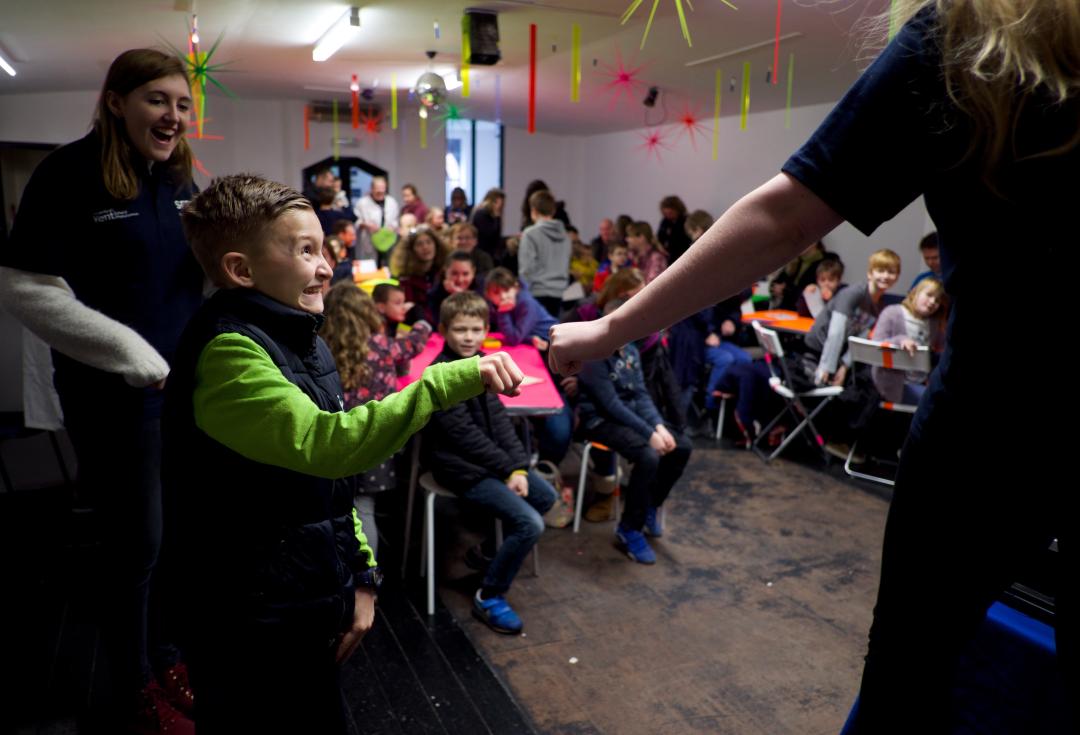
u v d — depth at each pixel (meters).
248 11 5.12
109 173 1.87
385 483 3.16
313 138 12.38
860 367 4.96
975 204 0.75
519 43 6.16
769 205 0.83
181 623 1.33
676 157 10.83
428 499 3.16
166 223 2.00
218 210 1.26
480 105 10.62
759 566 3.63
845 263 8.13
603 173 12.93
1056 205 0.70
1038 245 0.72
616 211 12.63
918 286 4.69
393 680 2.67
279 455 1.19
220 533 1.28
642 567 3.60
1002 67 0.68
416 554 3.65
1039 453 0.77
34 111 9.81
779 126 8.76
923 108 0.75
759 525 4.11
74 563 3.24
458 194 10.76
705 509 4.32
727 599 3.32
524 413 3.25
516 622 3.00
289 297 1.29
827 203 0.80
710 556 3.73
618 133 12.33
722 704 2.60
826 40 5.29
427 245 5.29
